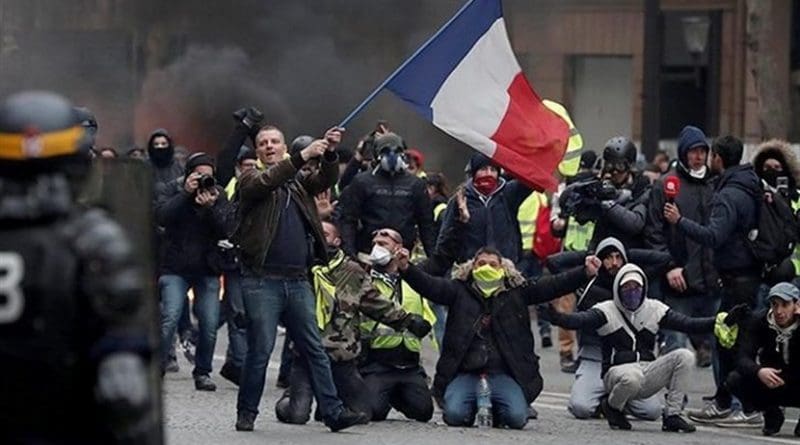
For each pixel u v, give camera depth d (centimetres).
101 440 1120
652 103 5275
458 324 2627
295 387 2609
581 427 2672
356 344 2586
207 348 3091
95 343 1109
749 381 2591
